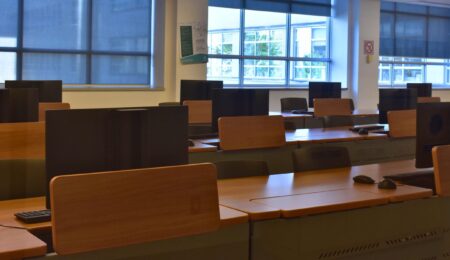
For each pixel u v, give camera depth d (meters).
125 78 9.22
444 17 13.76
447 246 2.70
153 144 1.98
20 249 1.64
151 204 1.81
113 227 1.74
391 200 2.46
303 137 4.82
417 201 2.56
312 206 2.24
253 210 2.17
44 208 2.17
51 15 8.48
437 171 2.60
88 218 1.69
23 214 2.01
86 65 8.84
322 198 2.40
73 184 1.67
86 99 8.59
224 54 10.57
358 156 4.88
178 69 9.46
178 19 9.38
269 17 11.12
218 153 4.15
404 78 13.18
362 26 11.77
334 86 8.84
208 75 10.39
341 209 2.30
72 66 8.72
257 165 3.14
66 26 8.61
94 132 1.89
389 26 12.68
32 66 8.40
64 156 1.85
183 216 1.87
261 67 11.12
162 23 9.34
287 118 7.12
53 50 8.54
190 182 1.89
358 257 2.38
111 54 9.04
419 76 13.48
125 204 1.76
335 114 7.43
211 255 2.03
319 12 11.75
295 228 2.21
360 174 3.04
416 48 13.27
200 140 4.52
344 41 11.84
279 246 2.18
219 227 1.96
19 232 1.83
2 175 2.47
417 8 13.15
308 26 11.72
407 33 13.04
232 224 2.06
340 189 2.62
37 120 3.49
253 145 4.26
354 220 2.36
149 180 1.81
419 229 2.58
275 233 2.18
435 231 2.64
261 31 11.04
